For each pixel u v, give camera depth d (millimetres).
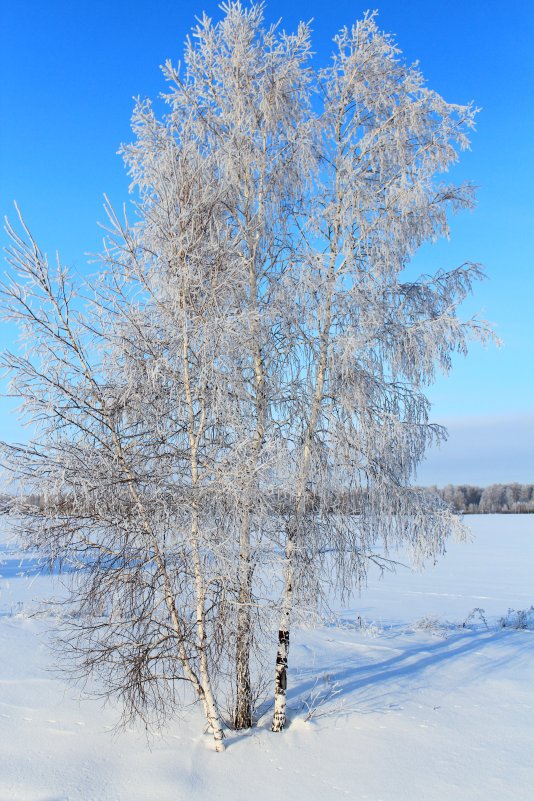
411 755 6449
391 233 7574
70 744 6660
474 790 5664
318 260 7312
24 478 6039
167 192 6695
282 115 7711
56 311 6258
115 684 6664
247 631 7047
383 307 7562
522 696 8398
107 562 6422
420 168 7594
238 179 7535
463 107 7438
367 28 7652
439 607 18219
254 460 6430
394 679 9250
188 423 6754
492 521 79562
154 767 6176
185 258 6520
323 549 7535
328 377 7660
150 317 6672
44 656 9555
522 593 21438
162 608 6852
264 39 7609
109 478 6254
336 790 5723
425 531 7434
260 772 6117
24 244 6145
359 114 7840
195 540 6508
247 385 7352
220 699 7883
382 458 7535
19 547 6074
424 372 7645
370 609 17641
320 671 9734
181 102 7605
